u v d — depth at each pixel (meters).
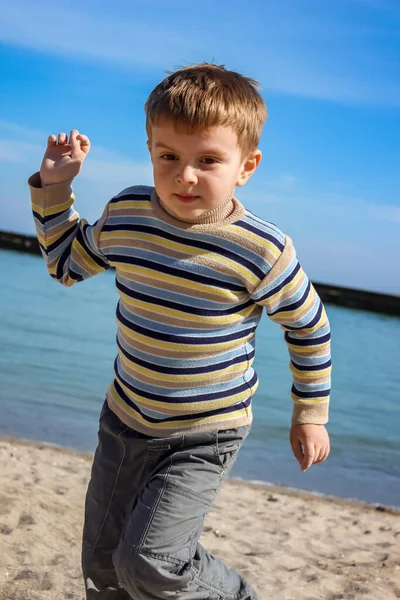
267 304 2.40
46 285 25.84
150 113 2.35
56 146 2.64
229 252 2.33
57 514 4.27
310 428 2.49
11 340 13.19
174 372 2.37
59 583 3.37
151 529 2.21
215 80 2.31
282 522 4.97
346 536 4.81
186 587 2.30
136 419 2.43
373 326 31.53
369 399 12.39
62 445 6.79
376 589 3.78
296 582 3.80
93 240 2.54
